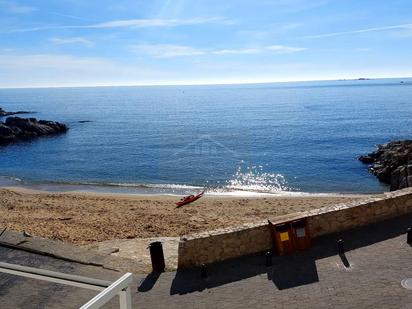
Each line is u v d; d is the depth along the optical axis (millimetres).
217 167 44625
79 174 43219
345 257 10742
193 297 9641
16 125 73188
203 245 11211
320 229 12094
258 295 9406
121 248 14188
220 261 11375
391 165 37594
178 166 45531
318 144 58375
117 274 10961
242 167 44438
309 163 45531
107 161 49656
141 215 24016
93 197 31469
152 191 35406
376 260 10398
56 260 11719
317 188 35438
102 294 5348
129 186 37469
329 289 9289
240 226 11820
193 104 162625
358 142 59438
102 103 186125
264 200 29281
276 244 11406
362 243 11438
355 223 12438
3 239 12789
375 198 12953
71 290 9828
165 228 20328
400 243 11203
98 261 11656
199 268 11125
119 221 22094
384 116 93938
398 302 8445
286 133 70188
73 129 83625
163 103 176125
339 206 12547
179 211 25516
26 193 34125
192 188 36188
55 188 37281
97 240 16953
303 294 9219
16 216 22266
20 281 10250
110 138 69750
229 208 26328
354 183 36844
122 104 174375
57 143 65188
